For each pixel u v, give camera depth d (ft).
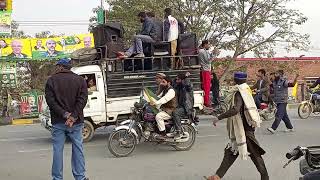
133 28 82.89
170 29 41.68
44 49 73.10
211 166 28.91
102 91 40.06
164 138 33.76
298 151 16.84
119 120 40.60
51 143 40.47
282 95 43.27
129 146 33.14
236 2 90.27
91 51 41.93
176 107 34.22
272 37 92.94
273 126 43.29
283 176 25.67
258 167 22.93
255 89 53.78
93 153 34.68
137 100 40.68
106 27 41.19
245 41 92.07
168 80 34.37
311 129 46.47
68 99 22.33
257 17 90.58
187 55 42.11
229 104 23.02
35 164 30.86
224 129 46.70
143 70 40.93
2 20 71.82
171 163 30.19
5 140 43.27
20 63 87.61
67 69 22.80
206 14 89.10
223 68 95.35
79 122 22.76
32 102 67.46
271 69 96.12
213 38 90.84
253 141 22.82
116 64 40.37
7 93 66.74
